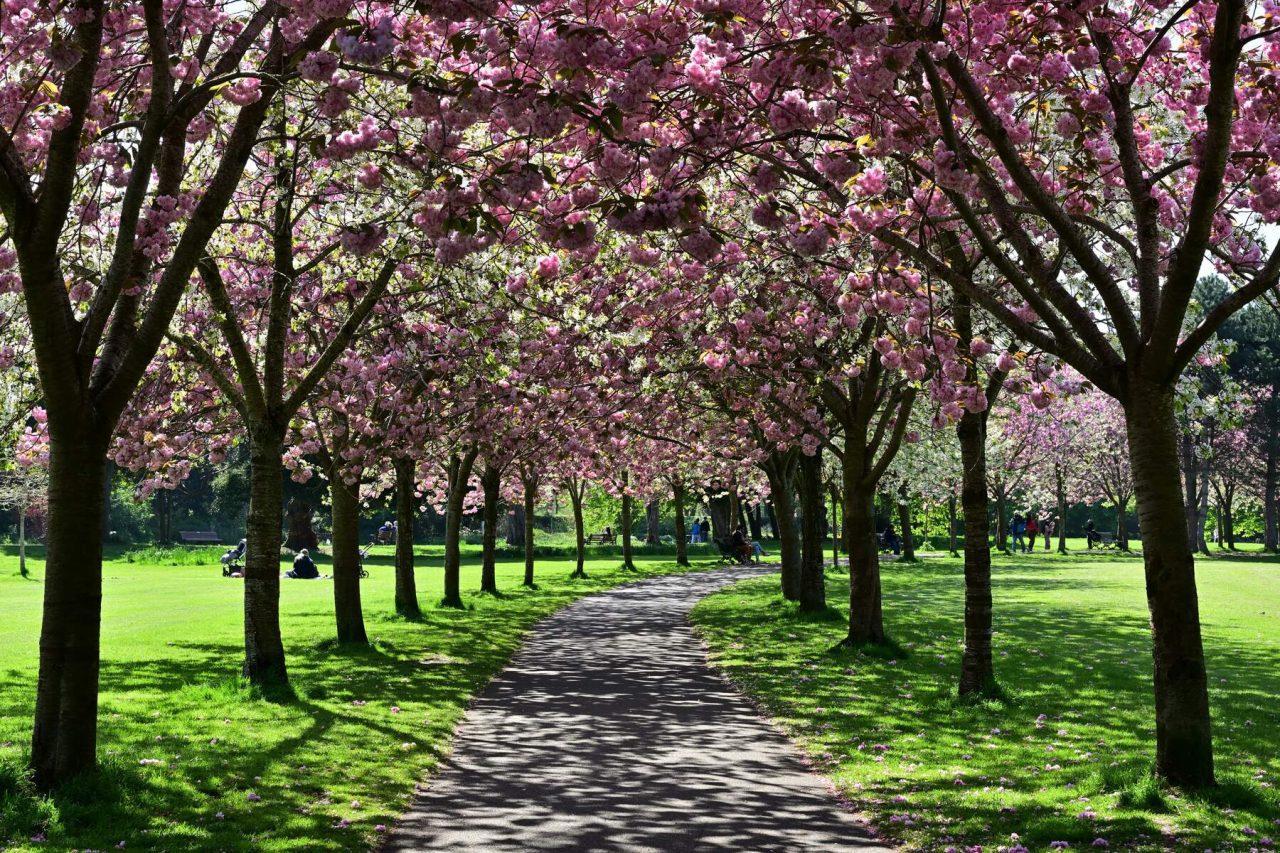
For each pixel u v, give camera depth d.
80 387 8.19
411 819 8.06
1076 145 8.52
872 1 6.35
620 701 13.48
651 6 7.29
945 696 13.55
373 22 6.19
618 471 36.62
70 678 8.34
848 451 17.67
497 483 31.09
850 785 9.12
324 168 11.47
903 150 7.44
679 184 7.22
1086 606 27.67
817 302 13.88
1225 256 9.27
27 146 7.58
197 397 16.80
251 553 13.67
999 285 11.57
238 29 9.84
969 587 13.27
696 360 16.66
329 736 10.84
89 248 10.99
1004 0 7.77
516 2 6.39
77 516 8.37
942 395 9.38
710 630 21.67
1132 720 12.04
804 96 7.52
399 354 15.46
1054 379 10.56
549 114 6.14
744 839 7.52
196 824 7.72
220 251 14.27
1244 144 8.52
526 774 9.55
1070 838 7.40
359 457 17.53
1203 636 21.17
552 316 15.38
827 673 15.56
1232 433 63.25
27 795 8.05
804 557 23.39
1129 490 63.44
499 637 20.22
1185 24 8.98
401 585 23.69
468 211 6.50
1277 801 8.25
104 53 8.38
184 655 17.23
